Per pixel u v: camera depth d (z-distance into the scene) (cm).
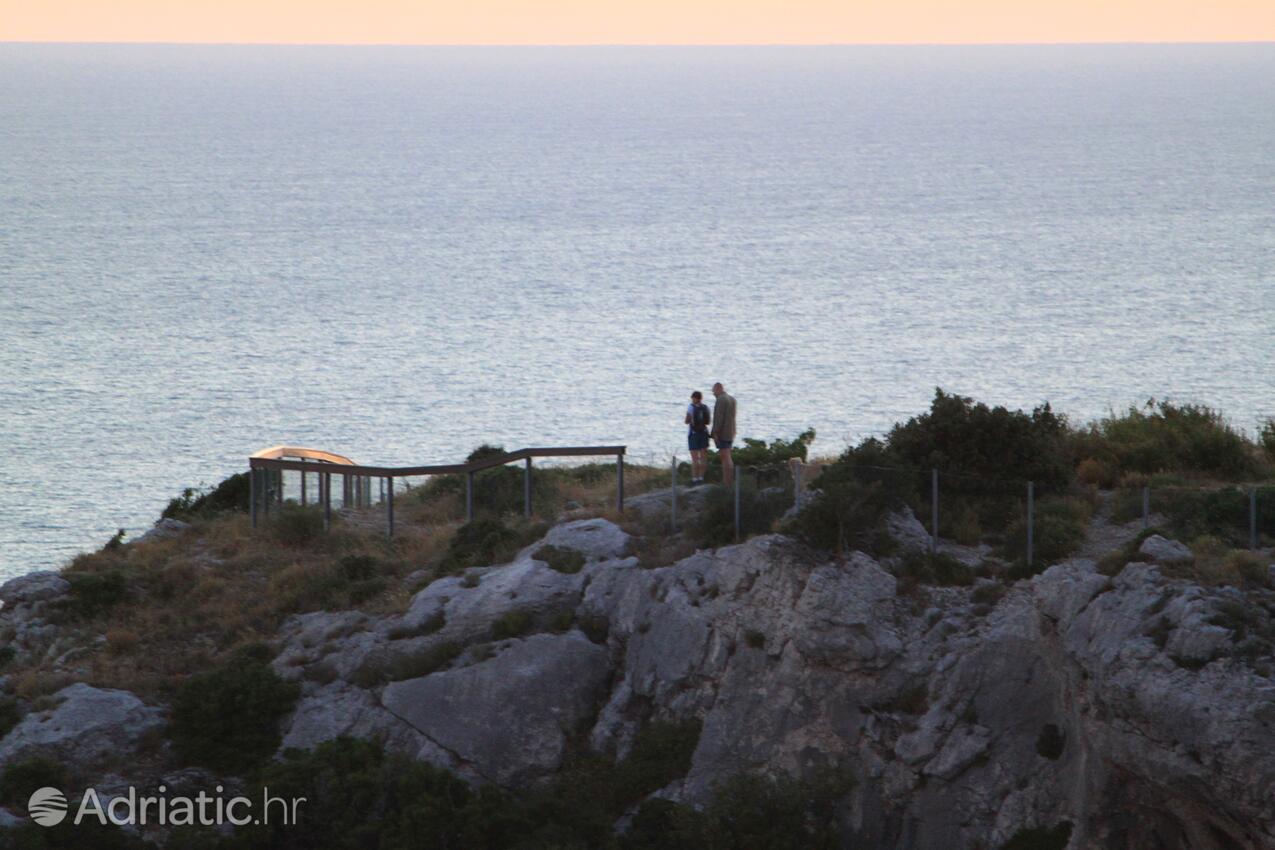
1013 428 7575
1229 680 5331
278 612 7750
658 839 6325
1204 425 8525
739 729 6581
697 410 8356
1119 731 5662
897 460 7444
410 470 8600
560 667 6975
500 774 6725
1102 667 5662
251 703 6881
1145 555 6159
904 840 6194
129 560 8550
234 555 8519
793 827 6147
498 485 9006
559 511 8494
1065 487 7569
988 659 6259
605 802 6581
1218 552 6406
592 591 7275
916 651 6406
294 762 6531
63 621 7775
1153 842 5775
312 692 7050
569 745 6838
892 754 6306
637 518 7938
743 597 6762
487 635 7162
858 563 6650
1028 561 6750
